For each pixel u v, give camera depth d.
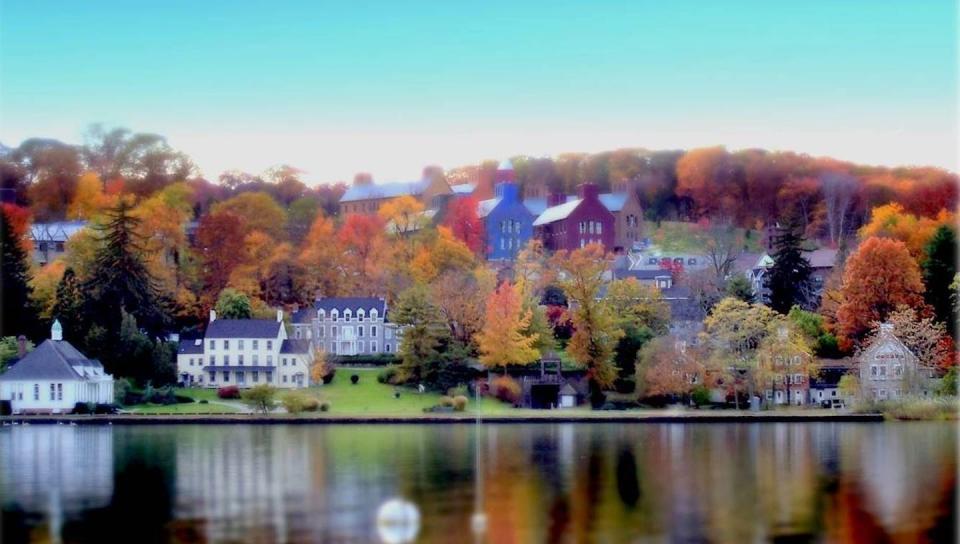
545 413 193.00
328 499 100.88
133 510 95.88
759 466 123.06
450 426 180.00
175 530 87.81
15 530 88.25
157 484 109.62
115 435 163.50
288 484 109.50
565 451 138.25
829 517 92.94
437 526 89.19
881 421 187.75
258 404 193.88
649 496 102.31
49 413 191.12
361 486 108.00
